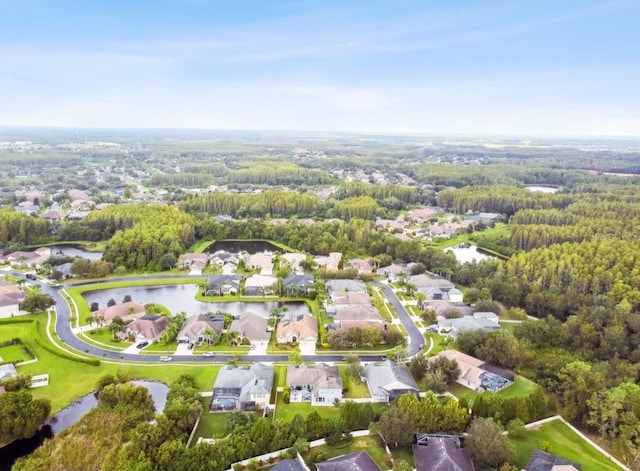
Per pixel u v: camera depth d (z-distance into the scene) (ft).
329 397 380.99
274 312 547.49
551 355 460.14
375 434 335.26
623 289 561.02
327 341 485.97
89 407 376.89
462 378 416.67
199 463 288.71
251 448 306.35
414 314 575.38
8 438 326.85
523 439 339.36
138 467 280.51
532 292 598.34
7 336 484.74
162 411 362.53
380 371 407.03
